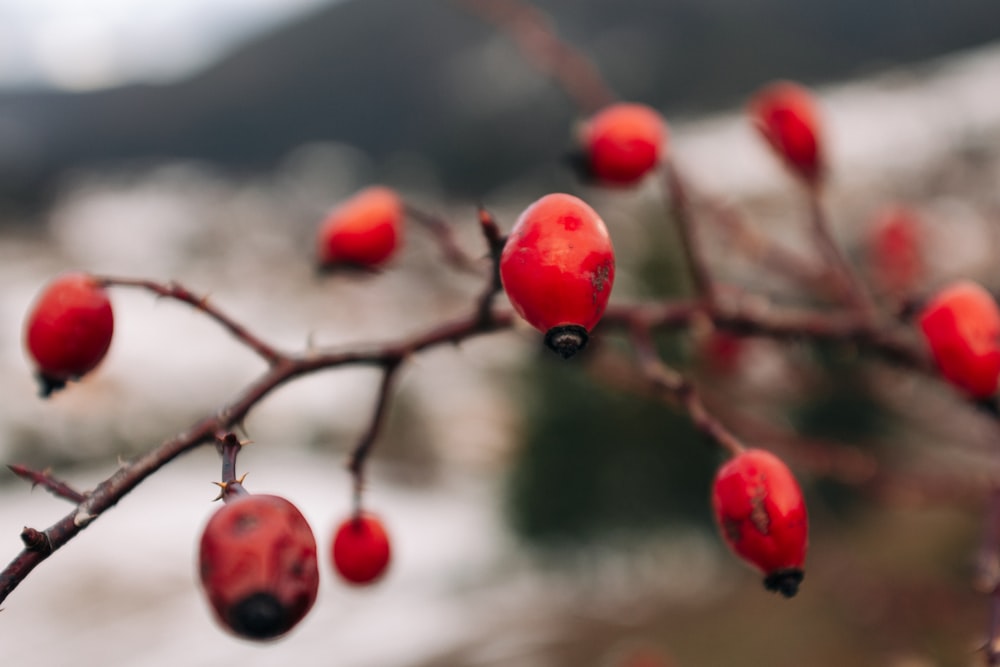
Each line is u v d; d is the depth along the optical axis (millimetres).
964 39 27500
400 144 29359
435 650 5438
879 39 29234
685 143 18609
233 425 1307
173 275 16344
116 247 19500
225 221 20906
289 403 10570
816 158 2309
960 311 1586
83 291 1397
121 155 35906
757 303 2141
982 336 1562
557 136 23750
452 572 6629
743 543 1304
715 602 5621
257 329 11984
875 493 2930
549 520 6516
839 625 4625
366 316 10305
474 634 5672
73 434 9539
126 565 6441
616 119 2121
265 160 33875
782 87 2373
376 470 8719
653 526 6383
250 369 11172
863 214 8602
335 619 6074
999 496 1892
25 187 28484
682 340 4848
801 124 2295
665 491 6348
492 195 22891
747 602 5477
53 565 6566
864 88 23781
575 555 6465
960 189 10430
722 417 3023
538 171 23375
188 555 6676
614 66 26734
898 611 4379
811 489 6176
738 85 26328
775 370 3539
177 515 7387
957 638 3969
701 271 2037
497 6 2379
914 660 3801
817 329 2098
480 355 7148
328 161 29453
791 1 30766
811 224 2346
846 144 15969
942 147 12992
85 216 24625
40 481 1201
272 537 904
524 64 25906
